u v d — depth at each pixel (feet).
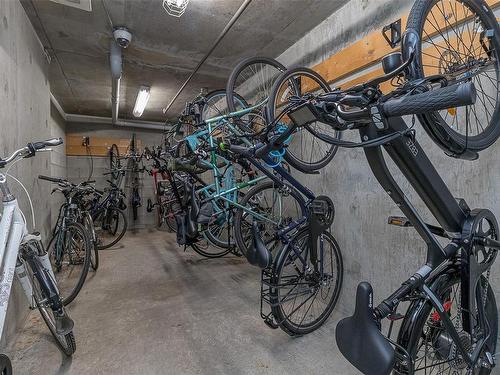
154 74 12.41
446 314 3.30
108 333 6.46
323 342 6.14
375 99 2.73
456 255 3.62
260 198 9.41
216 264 11.80
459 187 5.03
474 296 3.41
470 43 4.36
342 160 7.48
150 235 18.72
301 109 3.22
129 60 11.02
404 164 3.24
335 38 7.75
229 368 5.32
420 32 3.14
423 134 5.54
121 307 7.79
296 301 7.47
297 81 7.99
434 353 3.76
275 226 7.85
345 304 7.35
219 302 8.10
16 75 7.08
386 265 6.31
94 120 20.40
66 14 8.01
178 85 13.80
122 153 21.44
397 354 3.01
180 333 6.48
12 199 4.43
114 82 11.48
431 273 3.45
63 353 5.58
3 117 6.15
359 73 6.94
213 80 13.06
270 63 8.08
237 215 8.63
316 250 6.17
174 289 9.11
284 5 7.57
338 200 7.61
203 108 9.23
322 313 6.82
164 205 15.60
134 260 12.50
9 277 4.12
